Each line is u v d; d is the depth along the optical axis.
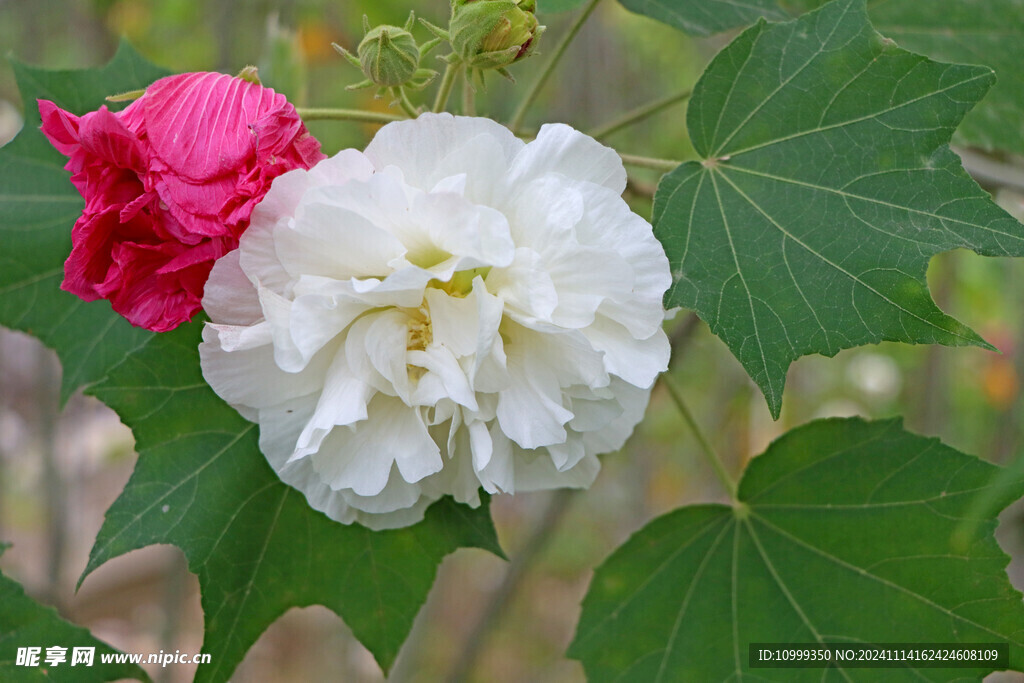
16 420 1.38
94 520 1.51
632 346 0.62
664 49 1.16
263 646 1.58
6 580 0.66
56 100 0.71
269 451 0.63
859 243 0.62
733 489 0.69
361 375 0.61
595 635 0.69
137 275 0.62
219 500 0.65
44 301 0.70
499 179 0.61
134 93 0.63
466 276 0.62
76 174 0.63
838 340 0.62
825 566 0.67
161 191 0.61
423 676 1.52
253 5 1.06
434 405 0.61
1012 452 1.05
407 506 0.63
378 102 1.02
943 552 0.66
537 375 0.62
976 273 1.12
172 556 0.98
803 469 0.68
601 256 0.60
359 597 0.66
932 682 0.65
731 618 0.68
